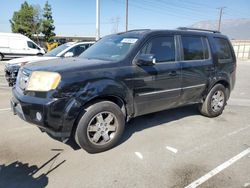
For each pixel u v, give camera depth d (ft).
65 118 10.80
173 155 12.25
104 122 12.19
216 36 17.62
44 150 12.54
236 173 10.67
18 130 15.02
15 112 12.51
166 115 18.47
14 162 11.34
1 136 14.11
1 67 49.83
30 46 68.03
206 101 17.43
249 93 28.66
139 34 14.01
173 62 14.56
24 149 12.61
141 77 13.00
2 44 64.39
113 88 11.90
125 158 11.87
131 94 12.80
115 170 10.82
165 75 13.99
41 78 10.98
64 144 13.20
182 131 15.42
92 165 11.21
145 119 17.49
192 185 9.82
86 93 11.12
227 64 18.04
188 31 15.87
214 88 17.46
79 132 11.51
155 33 14.03
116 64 12.32
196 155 12.27
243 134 15.11
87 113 11.48
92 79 11.36
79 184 9.80
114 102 12.84
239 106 21.85
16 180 9.99
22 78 12.42
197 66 15.75
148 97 13.57
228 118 18.17
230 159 11.90
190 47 15.69
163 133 15.05
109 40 15.49
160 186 9.73
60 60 13.61
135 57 12.94
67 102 10.76
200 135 14.84
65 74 10.84
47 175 10.37
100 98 12.09
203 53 16.48
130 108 13.00
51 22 133.49
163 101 14.43
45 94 10.73
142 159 11.80
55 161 11.50
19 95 11.78
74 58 14.33
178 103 15.56
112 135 12.61
